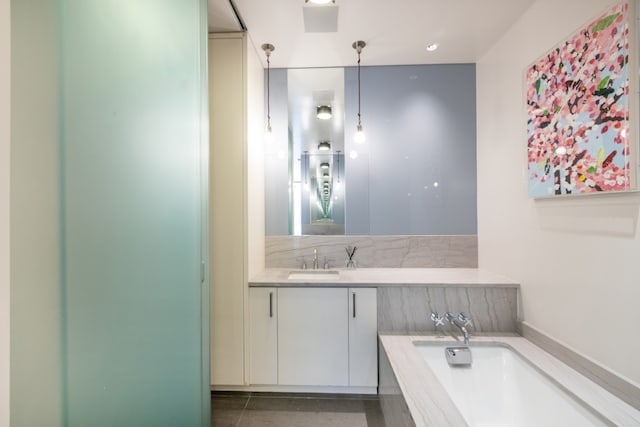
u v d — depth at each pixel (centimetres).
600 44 130
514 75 198
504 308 200
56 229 60
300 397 208
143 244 87
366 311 204
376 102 257
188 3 112
